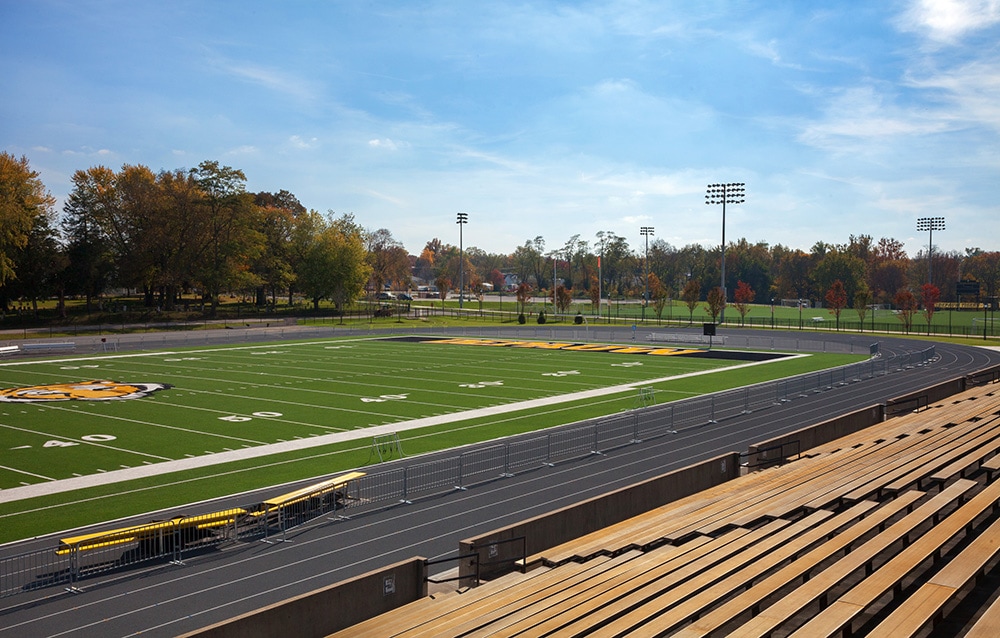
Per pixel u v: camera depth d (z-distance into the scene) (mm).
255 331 85625
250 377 47500
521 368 52688
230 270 100000
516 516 20750
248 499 22344
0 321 86938
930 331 92688
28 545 18672
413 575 14406
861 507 15266
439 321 103375
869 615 11297
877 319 112938
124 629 14125
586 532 17312
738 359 59438
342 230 126875
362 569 17047
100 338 75000
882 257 192625
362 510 21250
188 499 22359
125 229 100438
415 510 21266
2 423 33156
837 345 71750
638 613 10812
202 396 40281
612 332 85312
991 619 9352
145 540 17375
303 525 20016
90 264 94875
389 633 11219
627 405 37844
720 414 35156
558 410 36375
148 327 86250
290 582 16328
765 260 199250
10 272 78500
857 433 25406
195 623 14367
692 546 14094
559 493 22859
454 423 33219
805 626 9648
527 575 13648
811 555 12391
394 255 156125
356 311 116000
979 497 14586
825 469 19578
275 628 12281
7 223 77250
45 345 63281
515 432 31359
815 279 160000
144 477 24625
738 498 17281
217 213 99812
